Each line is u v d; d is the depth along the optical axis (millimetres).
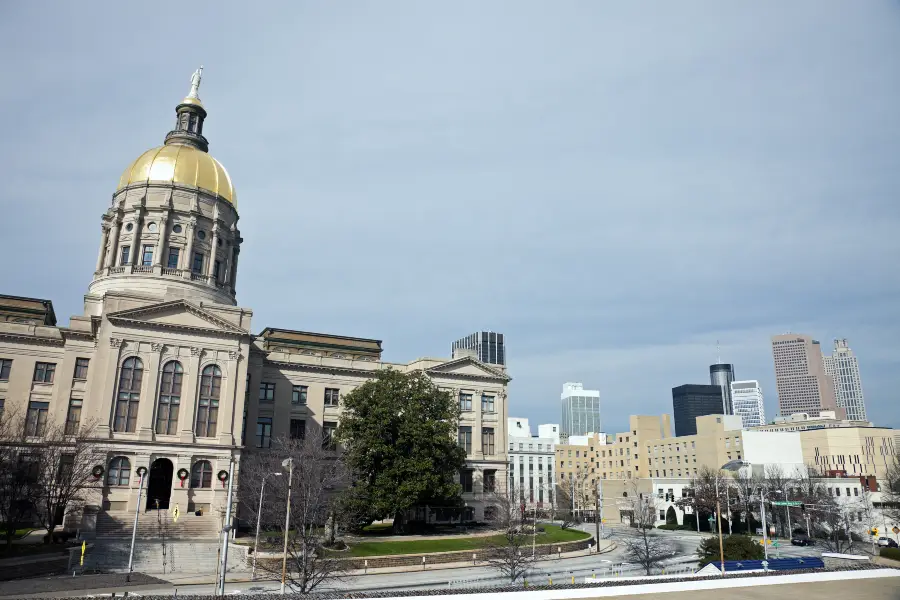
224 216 102625
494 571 63469
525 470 193000
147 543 64938
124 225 96500
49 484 62812
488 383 107188
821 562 51250
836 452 140000
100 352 76188
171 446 76062
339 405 99062
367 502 74938
